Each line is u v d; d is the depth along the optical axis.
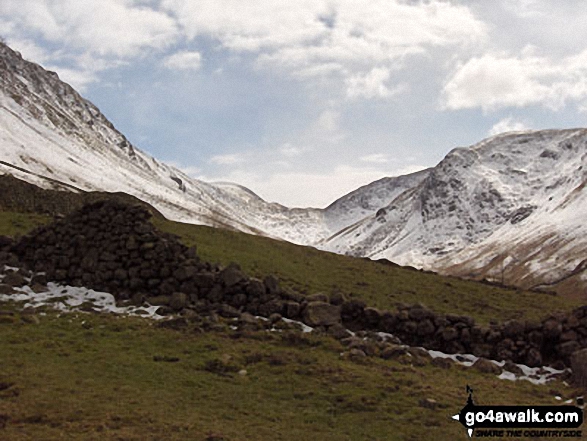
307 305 28.06
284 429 17.19
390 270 44.34
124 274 30.23
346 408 18.98
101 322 26.45
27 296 29.33
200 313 28.09
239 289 29.11
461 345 27.47
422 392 20.47
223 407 18.55
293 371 21.84
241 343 24.73
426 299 36.47
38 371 20.25
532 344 27.03
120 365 21.56
